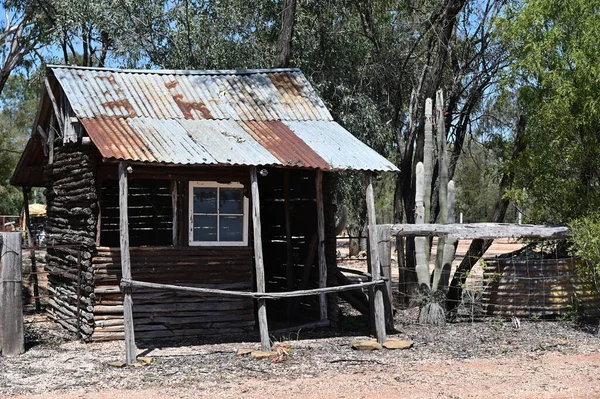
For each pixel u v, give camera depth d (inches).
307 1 716.0
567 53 494.6
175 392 321.7
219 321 464.4
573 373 359.3
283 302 542.9
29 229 625.6
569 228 494.0
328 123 496.7
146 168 448.1
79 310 451.8
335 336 472.1
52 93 491.8
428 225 495.8
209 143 429.7
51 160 515.8
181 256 456.8
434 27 629.0
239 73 534.6
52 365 377.1
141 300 444.8
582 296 514.0
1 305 402.6
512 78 531.5
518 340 448.8
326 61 720.3
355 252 1129.4
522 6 540.4
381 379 346.9
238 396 313.9
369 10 732.7
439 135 539.8
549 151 508.1
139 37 709.9
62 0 711.1
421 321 512.1
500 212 583.8
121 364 374.0
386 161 446.0
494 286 531.2
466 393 318.7
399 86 714.8
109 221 510.3
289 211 536.4
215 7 716.0
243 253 474.3
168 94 488.4
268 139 451.2
